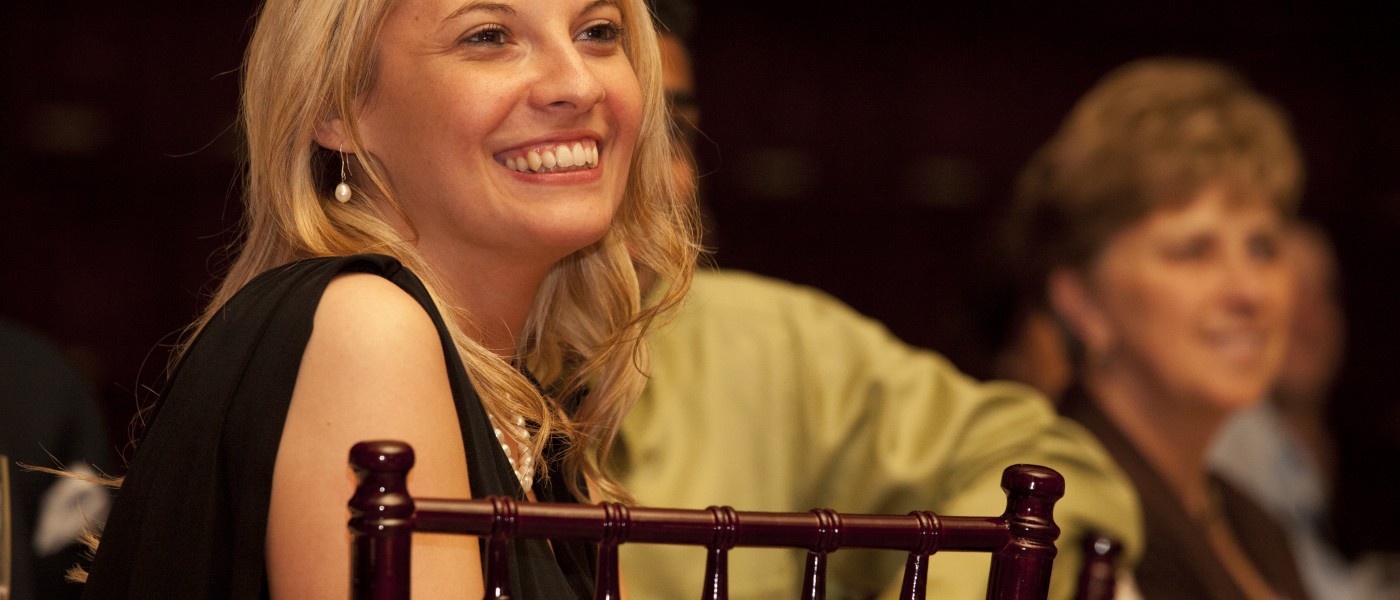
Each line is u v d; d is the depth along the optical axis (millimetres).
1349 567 3486
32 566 1769
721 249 5344
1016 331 2799
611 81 1243
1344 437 5496
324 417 1014
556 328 1505
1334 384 5527
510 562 1172
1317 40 5512
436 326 1093
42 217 4742
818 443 2064
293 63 1199
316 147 1265
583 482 1503
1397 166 5520
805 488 2059
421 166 1199
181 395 1084
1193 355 2588
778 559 1965
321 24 1192
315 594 993
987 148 5430
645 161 1417
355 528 864
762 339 2107
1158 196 2574
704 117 5316
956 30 5410
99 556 1101
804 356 2119
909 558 1026
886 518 1009
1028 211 2746
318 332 1034
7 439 1911
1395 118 5527
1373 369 5547
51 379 2006
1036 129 5426
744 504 1995
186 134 4824
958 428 2068
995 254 2818
